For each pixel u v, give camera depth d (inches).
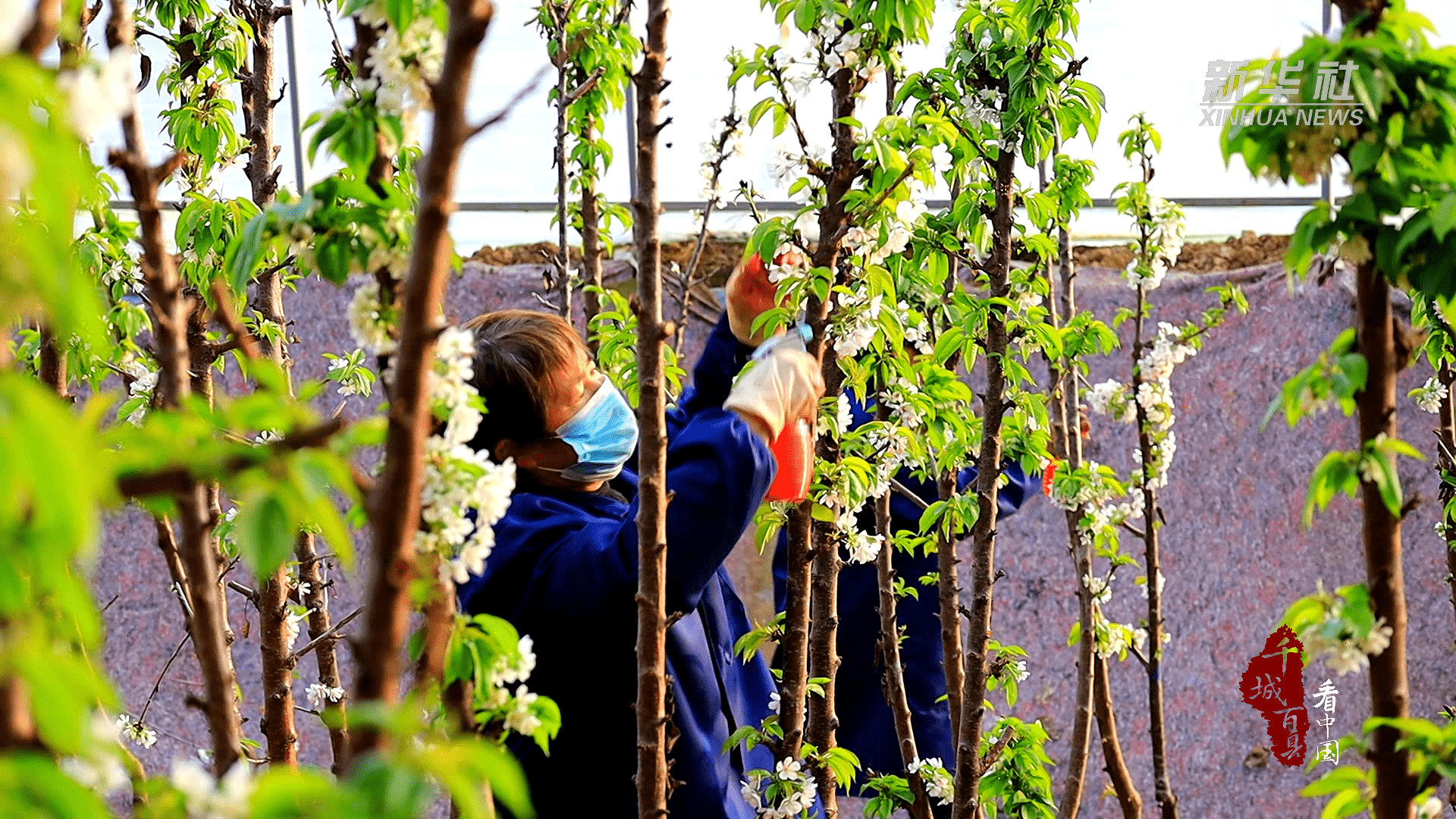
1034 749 100.4
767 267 74.1
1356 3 38.8
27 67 21.2
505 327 73.2
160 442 27.9
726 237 160.4
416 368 30.8
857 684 121.5
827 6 68.4
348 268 38.2
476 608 72.2
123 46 39.5
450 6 30.0
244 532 28.2
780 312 72.4
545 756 71.7
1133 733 163.0
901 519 121.5
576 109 103.8
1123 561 103.1
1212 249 169.2
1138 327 102.1
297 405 31.4
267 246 43.6
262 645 79.1
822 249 68.6
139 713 149.6
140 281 82.5
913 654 122.0
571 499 75.7
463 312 157.4
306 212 37.9
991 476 87.0
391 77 37.1
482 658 40.6
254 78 85.4
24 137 21.1
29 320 69.1
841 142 68.6
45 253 22.4
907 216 70.2
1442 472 99.4
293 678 80.0
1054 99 86.3
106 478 25.6
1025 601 161.8
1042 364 141.9
